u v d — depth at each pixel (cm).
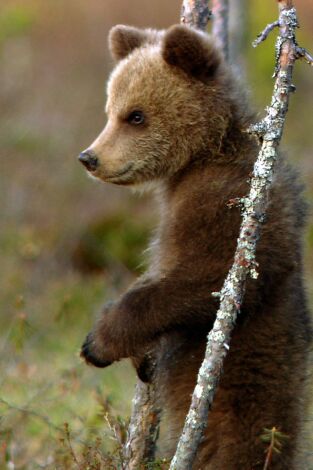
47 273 2098
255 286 984
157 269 1063
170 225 1062
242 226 856
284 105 848
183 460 855
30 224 2397
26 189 2552
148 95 1102
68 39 3678
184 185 1082
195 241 1014
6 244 2212
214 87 1091
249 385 1034
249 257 849
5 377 1418
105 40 3659
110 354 1019
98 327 1031
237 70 1162
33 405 1373
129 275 2097
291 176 1055
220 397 1040
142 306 1004
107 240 2222
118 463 1020
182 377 1066
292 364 1038
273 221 1002
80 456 1129
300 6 3853
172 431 1078
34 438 1311
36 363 1606
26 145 2759
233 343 1030
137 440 1085
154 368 1084
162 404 1088
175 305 995
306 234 1070
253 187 852
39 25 3797
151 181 1127
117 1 3838
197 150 1087
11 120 2889
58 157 2717
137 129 1110
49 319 1822
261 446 1027
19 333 1381
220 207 1017
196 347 1055
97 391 1261
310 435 1079
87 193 2527
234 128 1079
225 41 1338
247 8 2069
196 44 1085
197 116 1086
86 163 1114
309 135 3050
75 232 2264
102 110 3112
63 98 3170
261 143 860
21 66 3388
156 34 1209
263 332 1027
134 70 1120
